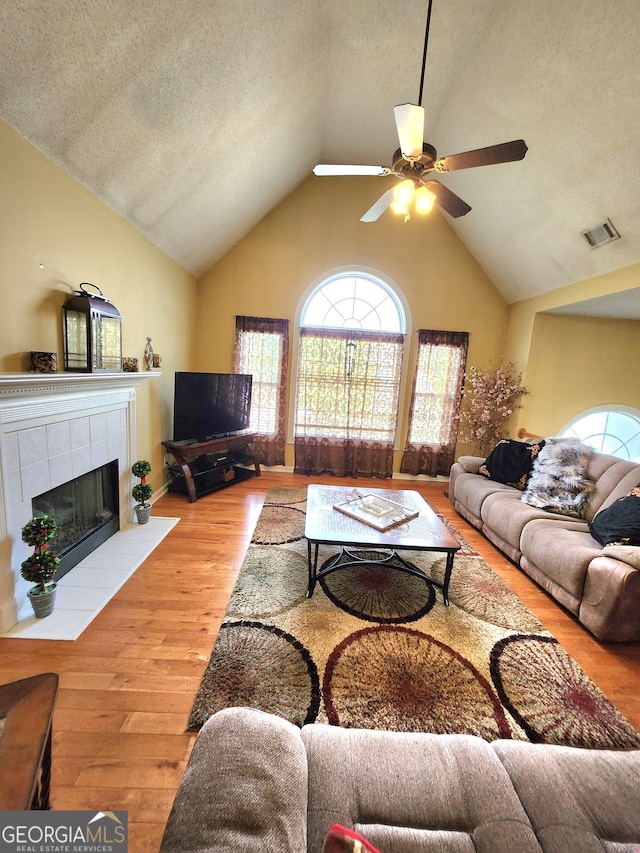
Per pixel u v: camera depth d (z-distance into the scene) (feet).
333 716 4.81
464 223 13.60
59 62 5.29
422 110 5.17
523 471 11.21
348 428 15.55
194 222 11.27
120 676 5.26
